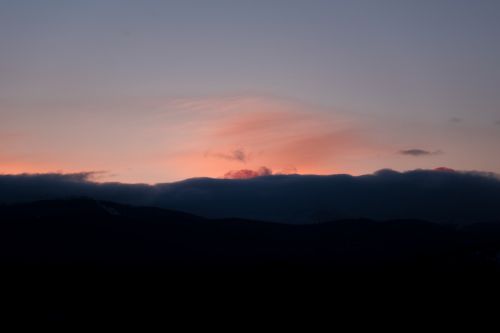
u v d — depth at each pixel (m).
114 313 133.62
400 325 122.06
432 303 134.88
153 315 133.00
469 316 125.12
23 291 150.38
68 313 132.62
